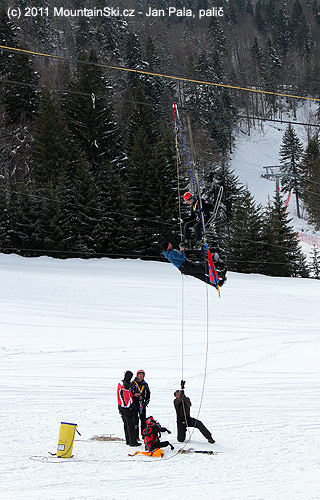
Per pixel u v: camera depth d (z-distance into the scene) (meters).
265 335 27.86
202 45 135.12
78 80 65.38
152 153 61.12
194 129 83.19
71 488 8.88
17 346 22.80
